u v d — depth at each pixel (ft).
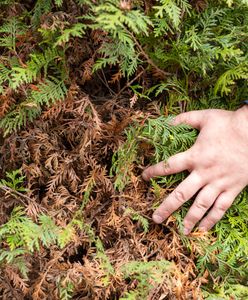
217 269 2.52
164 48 2.44
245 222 2.59
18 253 2.24
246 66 2.43
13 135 2.42
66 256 2.44
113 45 2.27
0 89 2.31
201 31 2.46
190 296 2.42
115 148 2.42
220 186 2.40
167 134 2.40
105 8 2.00
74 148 2.45
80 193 2.47
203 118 2.44
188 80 2.52
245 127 2.35
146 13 2.31
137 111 2.39
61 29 2.18
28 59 2.38
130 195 2.47
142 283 2.27
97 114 2.36
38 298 2.32
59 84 2.33
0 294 2.46
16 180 2.37
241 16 2.50
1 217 2.45
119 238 2.45
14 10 2.39
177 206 2.41
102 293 2.39
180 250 2.48
